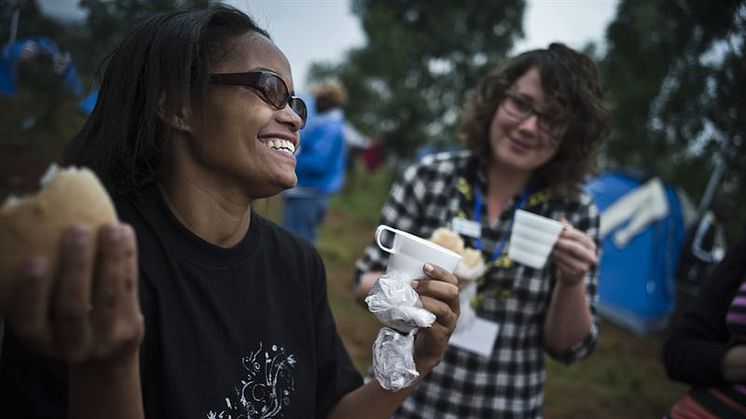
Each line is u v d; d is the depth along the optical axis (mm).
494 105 2102
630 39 6602
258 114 1116
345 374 1453
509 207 2117
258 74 1115
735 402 1530
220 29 1160
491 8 16547
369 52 12953
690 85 5629
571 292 1915
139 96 1152
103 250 676
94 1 3812
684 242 6398
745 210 6242
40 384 940
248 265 1222
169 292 1075
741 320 1537
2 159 4641
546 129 1951
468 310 1917
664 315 7078
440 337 1265
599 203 7391
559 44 2076
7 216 681
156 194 1166
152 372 1047
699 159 6102
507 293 2018
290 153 1198
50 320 677
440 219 2135
